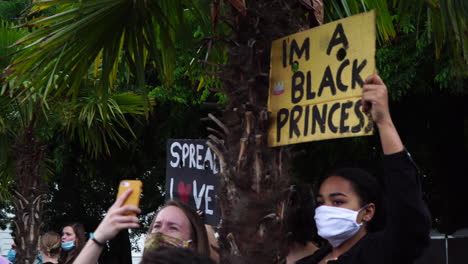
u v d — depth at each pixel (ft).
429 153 35.22
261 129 9.61
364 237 9.45
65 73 13.32
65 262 23.40
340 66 8.95
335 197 9.89
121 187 8.61
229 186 9.51
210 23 13.33
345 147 31.86
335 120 8.89
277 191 9.45
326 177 10.16
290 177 9.71
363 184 9.89
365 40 8.73
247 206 9.34
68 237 23.18
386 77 28.48
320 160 32.58
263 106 9.74
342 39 8.98
